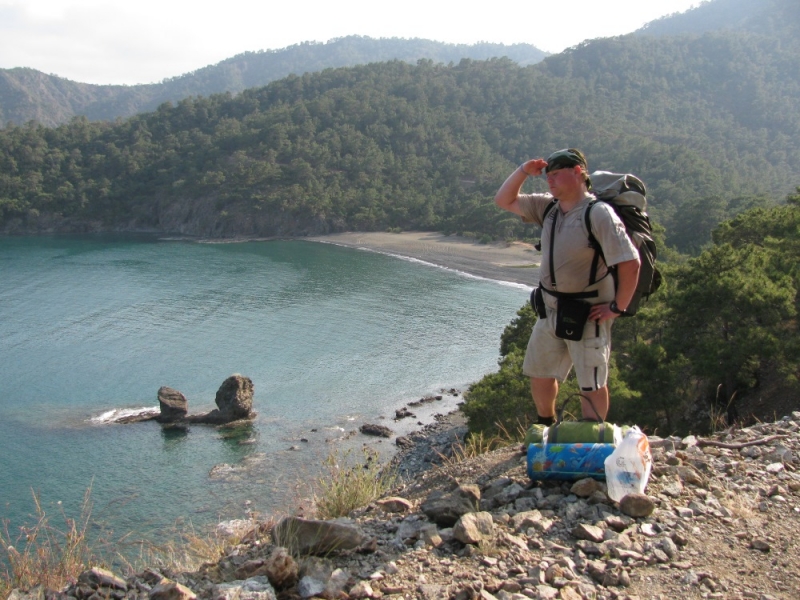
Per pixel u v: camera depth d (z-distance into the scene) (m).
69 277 87.00
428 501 4.50
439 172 169.62
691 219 102.25
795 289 21.86
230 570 3.94
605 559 3.73
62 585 4.39
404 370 48.31
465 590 3.41
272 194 151.38
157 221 163.88
